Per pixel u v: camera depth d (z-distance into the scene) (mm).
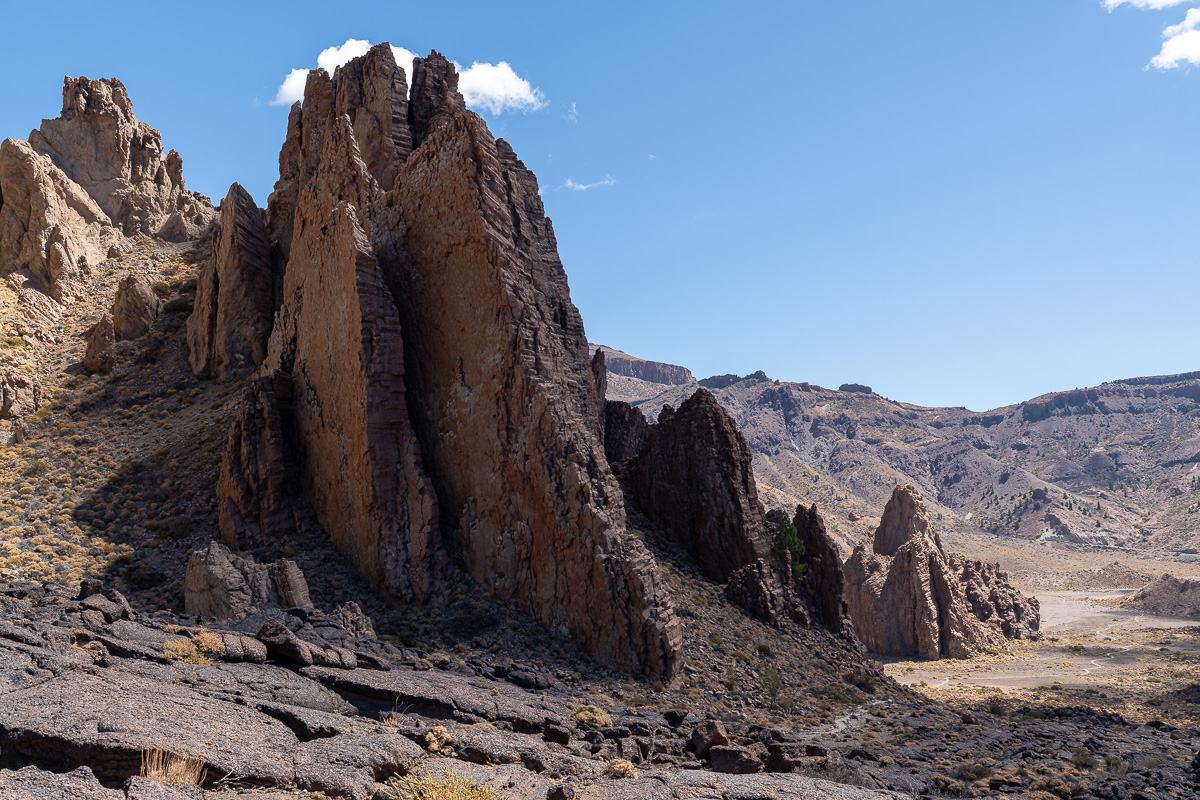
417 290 42312
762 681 40000
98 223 80438
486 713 20516
